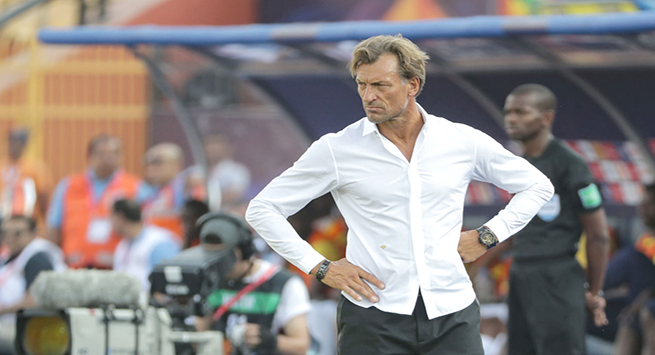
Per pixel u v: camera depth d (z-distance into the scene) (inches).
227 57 1163.9
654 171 1026.1
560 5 1482.5
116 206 1024.9
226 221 674.8
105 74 1779.0
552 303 737.0
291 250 502.3
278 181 506.9
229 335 679.1
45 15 1803.6
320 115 1258.6
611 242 1104.2
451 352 499.8
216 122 1740.9
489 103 1104.8
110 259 1162.0
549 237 737.0
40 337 603.5
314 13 1812.3
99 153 1182.3
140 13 1833.2
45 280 596.7
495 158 511.2
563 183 728.3
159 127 1764.3
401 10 1740.9
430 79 1125.7
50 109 1770.4
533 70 1032.2
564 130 1088.2
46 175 1701.5
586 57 975.6
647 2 989.2
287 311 713.0
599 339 1000.9
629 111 1011.3
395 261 494.3
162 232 1044.5
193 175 1211.2
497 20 886.4
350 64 490.3
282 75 1184.8
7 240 1025.5
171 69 1722.4
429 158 494.6
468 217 1248.2
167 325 611.8
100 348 580.7
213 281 645.3
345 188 502.3
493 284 1064.2
